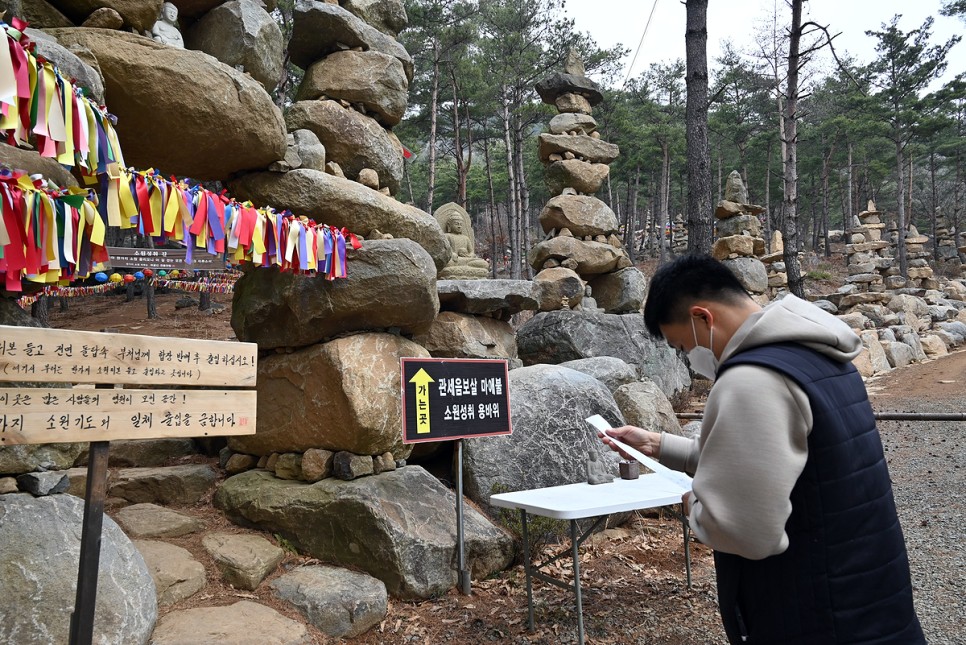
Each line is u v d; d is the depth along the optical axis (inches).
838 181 1738.4
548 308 357.1
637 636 143.6
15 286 103.7
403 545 158.9
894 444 314.7
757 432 56.1
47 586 107.6
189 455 223.5
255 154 164.7
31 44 97.0
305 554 169.9
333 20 204.5
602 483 158.9
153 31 152.3
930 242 1683.1
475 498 200.4
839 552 56.5
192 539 166.2
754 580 60.5
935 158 1784.0
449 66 861.8
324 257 162.9
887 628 56.1
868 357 541.0
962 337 709.9
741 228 548.4
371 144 205.6
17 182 101.3
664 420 251.3
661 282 73.0
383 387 179.3
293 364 185.8
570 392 227.8
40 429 87.6
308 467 177.6
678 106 1384.1
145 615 119.0
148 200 123.8
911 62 1208.8
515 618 152.8
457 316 249.1
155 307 806.5
